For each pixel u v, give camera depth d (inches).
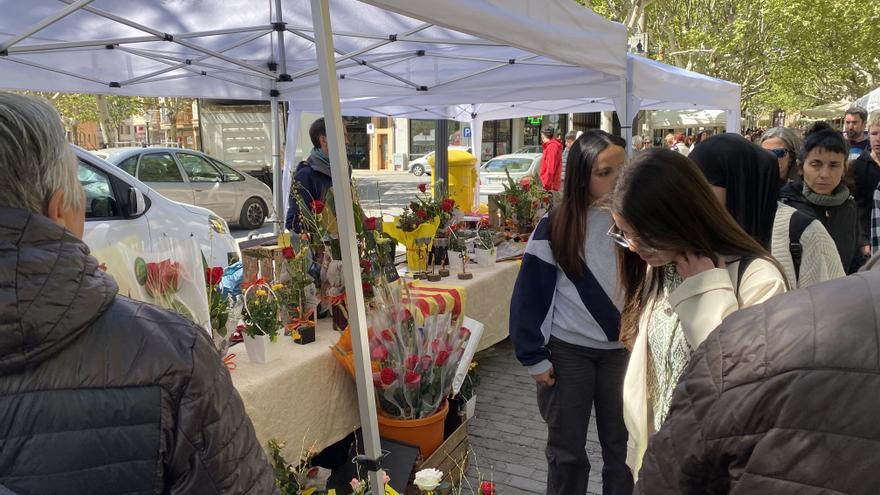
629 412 66.3
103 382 32.6
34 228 32.1
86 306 32.6
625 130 164.7
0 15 126.3
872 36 826.8
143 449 33.2
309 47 173.9
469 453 130.3
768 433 29.3
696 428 33.2
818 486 27.7
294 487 89.4
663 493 36.0
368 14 135.8
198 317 76.2
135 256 70.9
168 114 881.5
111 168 183.6
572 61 133.6
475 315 151.0
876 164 160.9
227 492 35.9
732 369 31.6
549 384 89.1
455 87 197.6
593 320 85.4
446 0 91.5
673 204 53.1
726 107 261.7
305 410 95.7
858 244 151.0
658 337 61.2
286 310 103.6
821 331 29.0
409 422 106.1
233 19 143.6
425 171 1038.4
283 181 231.6
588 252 84.5
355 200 111.3
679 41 765.3
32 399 31.9
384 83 198.5
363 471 100.7
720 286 52.9
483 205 250.4
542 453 133.5
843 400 27.4
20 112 33.3
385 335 105.3
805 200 114.7
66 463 32.2
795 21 751.7
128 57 164.1
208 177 389.1
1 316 30.1
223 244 197.0
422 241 150.6
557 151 391.2
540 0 120.3
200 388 34.8
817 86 1131.9
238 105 473.1
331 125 76.4
